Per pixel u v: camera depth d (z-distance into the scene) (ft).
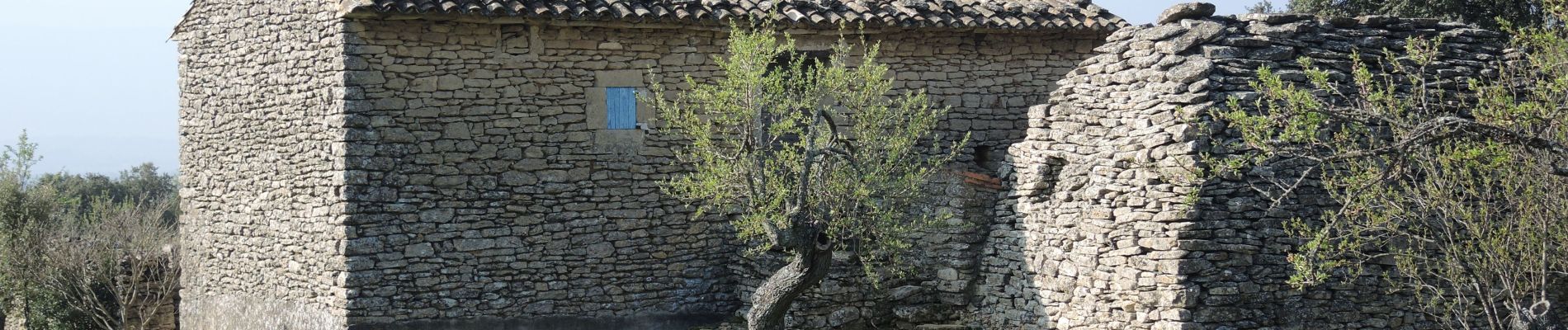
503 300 52.19
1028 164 51.42
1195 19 48.16
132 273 69.97
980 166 57.62
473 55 51.24
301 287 52.80
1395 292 46.80
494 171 51.83
